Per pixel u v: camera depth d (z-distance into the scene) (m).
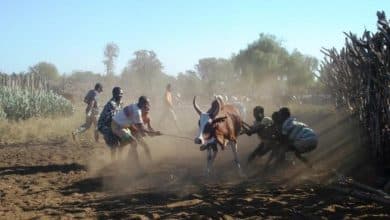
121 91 11.48
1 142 15.98
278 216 7.16
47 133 17.67
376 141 9.77
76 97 42.19
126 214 7.39
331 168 10.06
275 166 10.16
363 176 9.37
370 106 9.95
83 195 8.79
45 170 11.12
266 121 10.42
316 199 7.95
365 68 9.95
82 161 12.20
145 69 63.66
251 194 8.39
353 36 10.41
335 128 13.46
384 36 9.17
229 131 9.73
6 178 10.29
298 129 9.84
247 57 58.41
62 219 7.21
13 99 21.14
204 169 10.70
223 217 7.12
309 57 56.84
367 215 7.02
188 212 7.42
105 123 11.23
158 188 9.14
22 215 7.48
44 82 27.59
